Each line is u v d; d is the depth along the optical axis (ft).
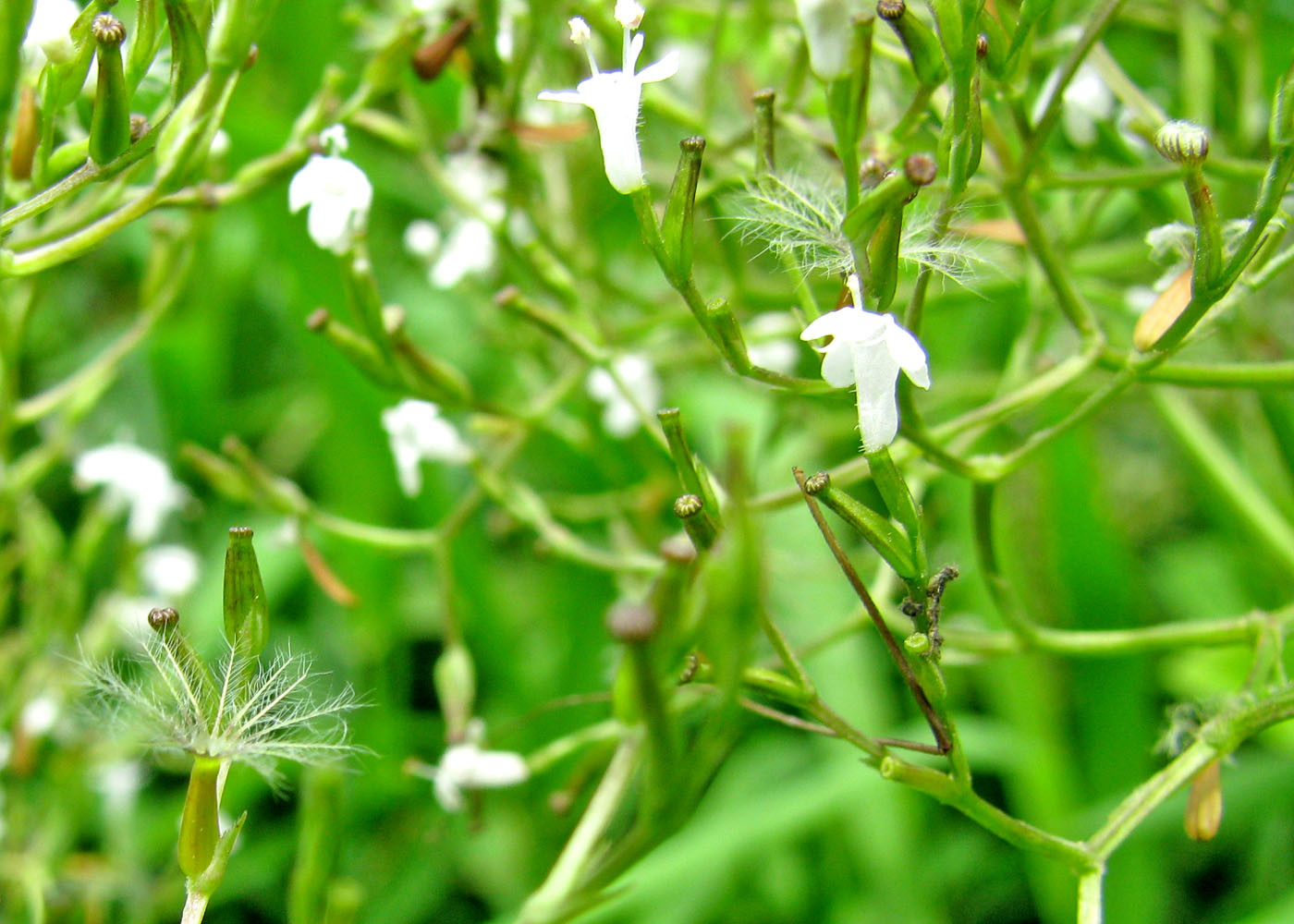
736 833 0.34
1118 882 0.33
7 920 0.31
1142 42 0.37
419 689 0.43
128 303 0.49
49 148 0.23
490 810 0.37
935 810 0.38
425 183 0.44
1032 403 0.25
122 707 0.22
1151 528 0.46
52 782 0.32
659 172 0.34
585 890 0.22
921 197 0.26
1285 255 0.24
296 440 0.45
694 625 0.21
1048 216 0.33
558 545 0.30
